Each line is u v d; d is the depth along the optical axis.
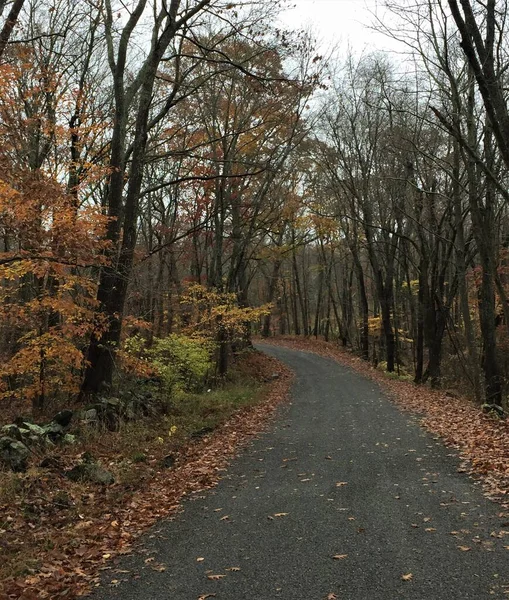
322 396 18.55
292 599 3.99
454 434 10.45
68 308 10.41
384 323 27.23
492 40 9.34
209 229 25.88
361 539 5.15
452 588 4.02
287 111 21.27
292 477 7.82
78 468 7.57
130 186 12.61
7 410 13.16
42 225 8.41
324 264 46.34
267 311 19.91
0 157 7.94
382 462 8.47
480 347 26.77
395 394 18.62
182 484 7.65
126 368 12.78
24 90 12.02
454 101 14.36
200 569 4.66
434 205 21.98
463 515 5.68
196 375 16.55
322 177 30.91
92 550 5.25
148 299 23.64
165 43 12.88
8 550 5.15
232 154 21.17
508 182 18.02
